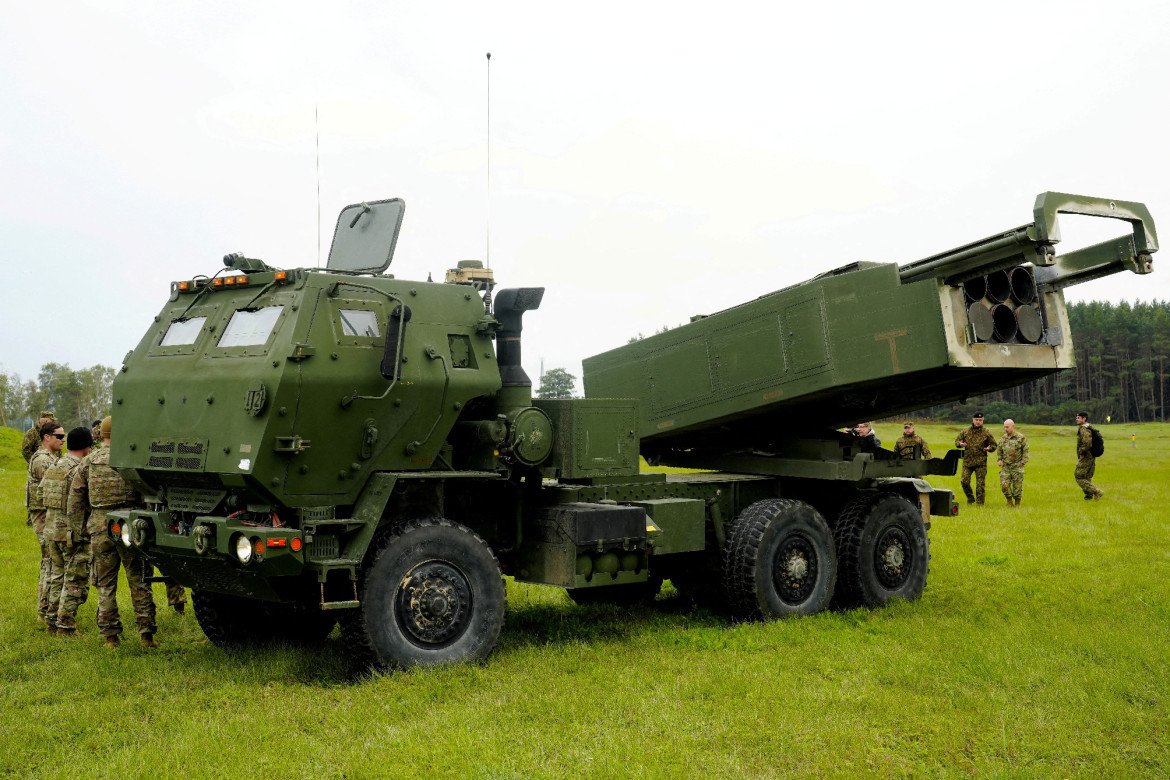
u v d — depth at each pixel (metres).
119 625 7.43
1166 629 7.31
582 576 7.00
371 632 5.99
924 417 89.75
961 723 5.20
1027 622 7.65
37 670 6.64
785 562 8.07
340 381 5.96
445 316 6.69
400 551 6.16
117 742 5.03
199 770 4.52
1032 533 13.41
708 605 8.66
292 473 5.84
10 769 4.65
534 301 7.11
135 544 6.44
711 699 5.69
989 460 30.62
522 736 4.99
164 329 6.84
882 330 7.61
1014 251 7.00
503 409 7.09
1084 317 120.38
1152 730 5.07
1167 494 19.66
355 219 7.52
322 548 5.98
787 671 6.33
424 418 6.45
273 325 5.98
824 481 9.25
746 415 8.69
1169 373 101.19
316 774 4.48
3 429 35.78
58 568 7.83
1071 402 93.94
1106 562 10.97
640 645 7.18
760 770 4.56
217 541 5.75
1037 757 4.72
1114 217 7.23
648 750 4.74
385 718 5.32
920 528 9.11
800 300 8.06
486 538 7.30
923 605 8.70
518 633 7.65
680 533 7.69
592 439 7.51
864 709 5.50
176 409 6.27
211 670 6.46
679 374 9.05
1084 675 5.99
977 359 7.45
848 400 8.58
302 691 5.92
